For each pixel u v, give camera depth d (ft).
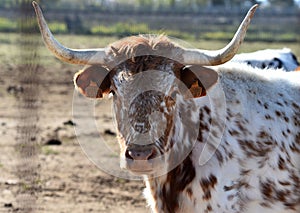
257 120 35.19
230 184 34.09
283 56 57.31
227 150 34.22
